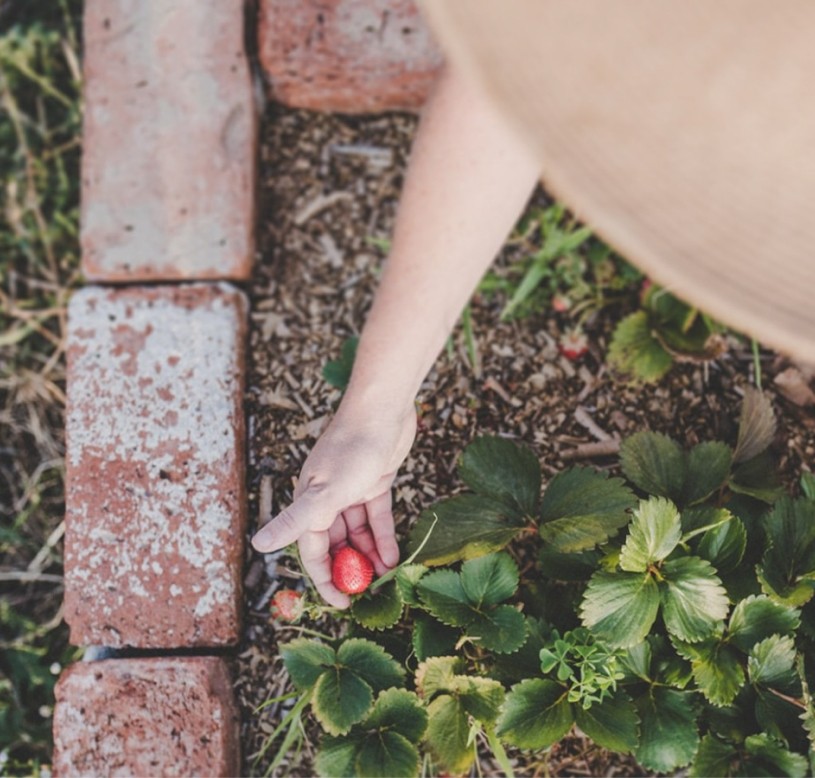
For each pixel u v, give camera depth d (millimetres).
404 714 861
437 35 516
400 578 867
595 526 868
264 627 943
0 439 1061
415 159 770
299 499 833
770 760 854
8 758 1009
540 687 861
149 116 983
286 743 897
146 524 935
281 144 1020
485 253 787
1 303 1073
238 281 986
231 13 984
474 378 972
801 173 487
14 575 1040
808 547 884
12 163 1090
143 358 955
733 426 965
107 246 975
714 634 865
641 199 500
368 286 995
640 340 953
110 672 920
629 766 918
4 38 1089
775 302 495
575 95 501
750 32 459
